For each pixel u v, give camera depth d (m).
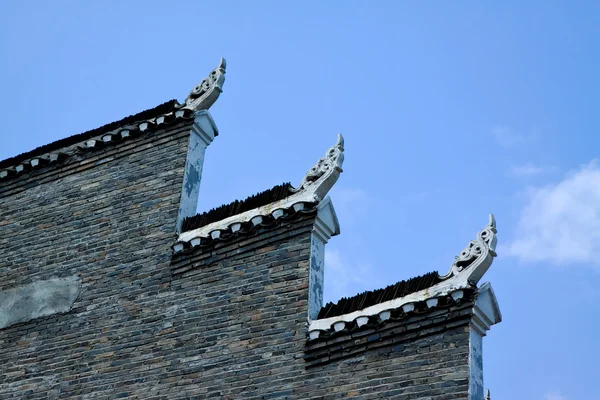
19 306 28.02
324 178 25.36
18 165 30.62
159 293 26.20
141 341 25.67
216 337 24.77
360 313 23.22
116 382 25.34
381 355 22.66
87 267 27.72
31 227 29.47
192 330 25.19
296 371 23.36
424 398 21.67
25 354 27.09
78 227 28.67
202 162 28.69
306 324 23.84
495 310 22.67
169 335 25.39
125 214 28.11
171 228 27.05
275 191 25.97
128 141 29.45
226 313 25.00
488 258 22.58
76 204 29.20
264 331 24.23
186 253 26.38
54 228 29.06
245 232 25.78
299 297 24.30
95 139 29.75
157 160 28.67
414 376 22.03
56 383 26.17
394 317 22.81
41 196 29.98
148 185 28.30
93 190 29.20
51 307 27.53
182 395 24.33
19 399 26.41
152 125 29.06
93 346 26.25
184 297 25.80
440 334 22.30
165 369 24.92
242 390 23.70
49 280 28.06
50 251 28.67
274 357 23.77
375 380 22.39
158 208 27.66
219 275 25.67
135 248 27.28
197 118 28.72
